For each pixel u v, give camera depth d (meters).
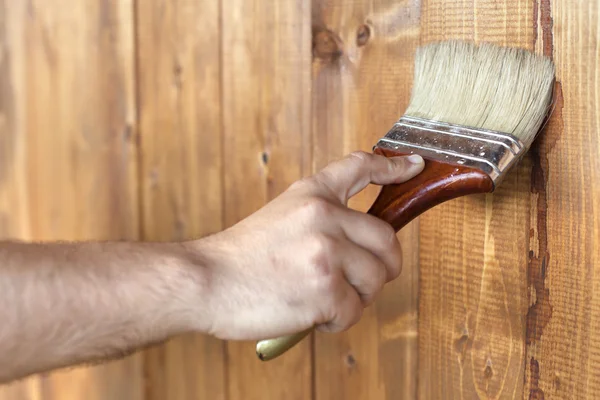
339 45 0.97
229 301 0.66
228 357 1.18
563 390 0.80
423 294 0.92
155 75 1.20
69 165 1.37
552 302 0.80
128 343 0.67
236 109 1.10
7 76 1.43
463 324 0.88
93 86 1.30
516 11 0.78
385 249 0.69
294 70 1.02
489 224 0.84
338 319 0.67
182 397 1.26
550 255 0.79
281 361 1.11
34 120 1.41
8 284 0.64
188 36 1.14
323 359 1.06
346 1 0.95
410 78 0.90
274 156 1.06
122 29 1.23
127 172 1.28
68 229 1.40
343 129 0.98
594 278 0.76
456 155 0.71
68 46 1.32
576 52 0.74
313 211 0.66
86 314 0.65
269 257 0.66
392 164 0.71
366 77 0.95
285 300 0.65
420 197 0.71
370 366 1.00
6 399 1.54
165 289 0.65
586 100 0.74
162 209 1.23
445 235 0.89
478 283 0.86
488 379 0.86
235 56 1.09
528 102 0.73
